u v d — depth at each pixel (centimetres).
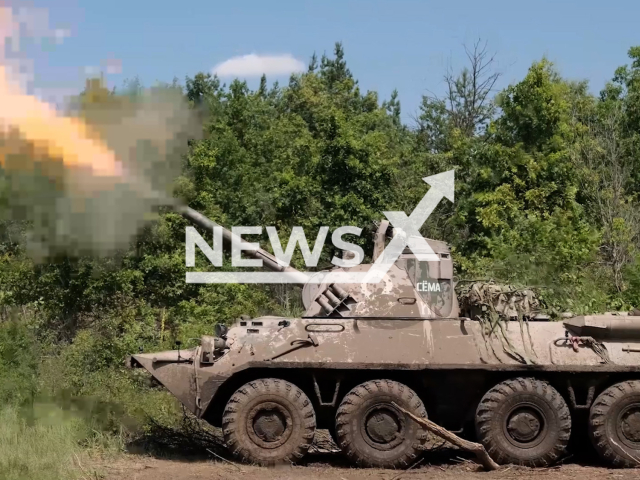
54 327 1750
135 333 1720
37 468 1024
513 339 1162
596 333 1171
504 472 1080
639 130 2959
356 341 1141
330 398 1172
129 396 1416
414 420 1086
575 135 2669
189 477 1018
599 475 1063
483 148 2542
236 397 1106
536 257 1936
